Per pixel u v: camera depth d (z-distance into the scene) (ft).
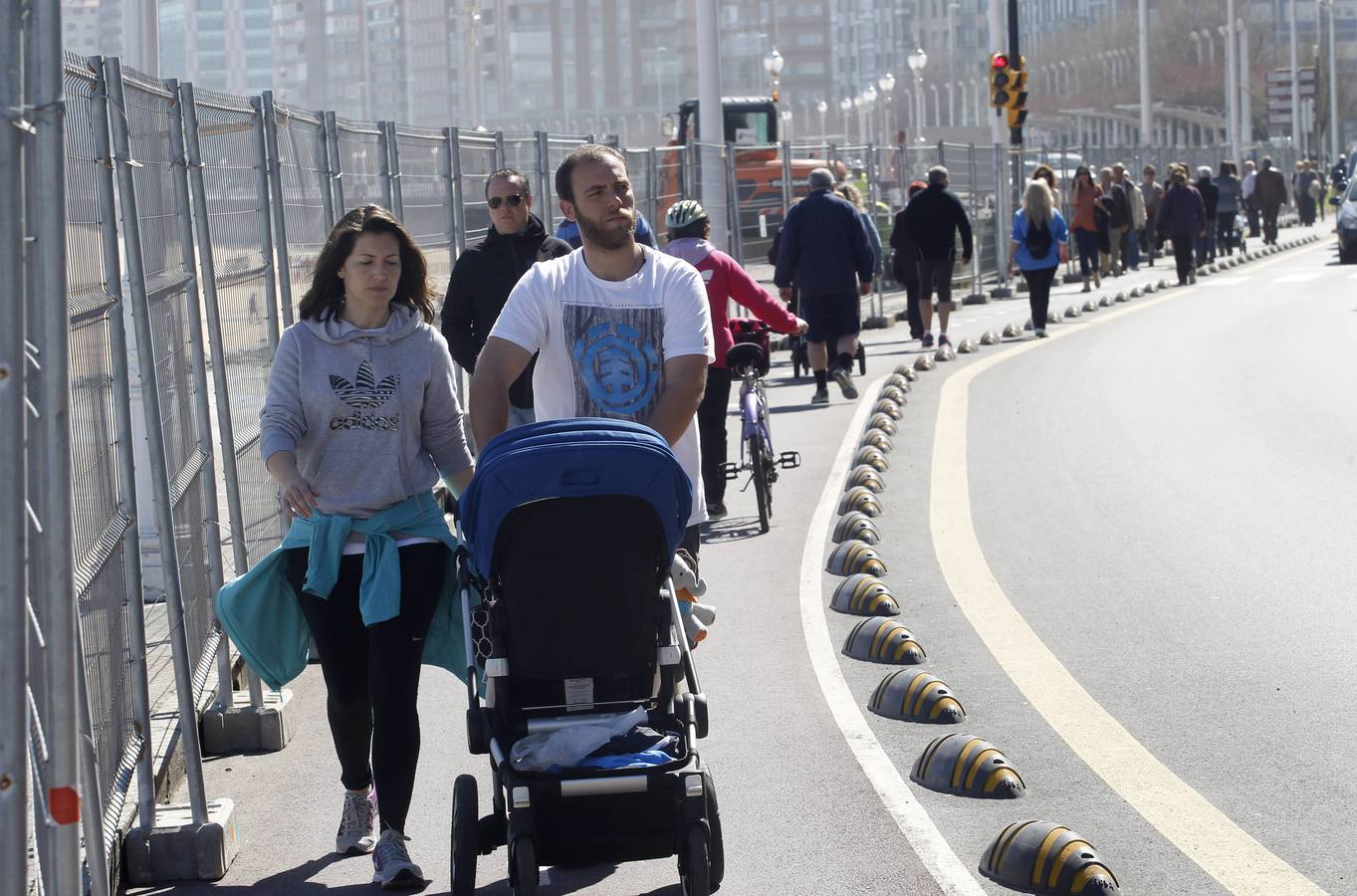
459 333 34.19
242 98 28.73
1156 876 18.97
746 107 169.07
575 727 17.11
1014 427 57.00
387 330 19.72
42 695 13.52
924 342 82.53
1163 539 38.19
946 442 54.19
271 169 30.40
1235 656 28.25
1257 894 18.34
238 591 19.86
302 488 18.93
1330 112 378.94
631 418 18.62
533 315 18.53
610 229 18.43
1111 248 133.59
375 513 19.61
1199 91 421.18
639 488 16.88
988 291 123.44
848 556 36.42
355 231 19.62
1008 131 140.26
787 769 23.38
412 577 19.47
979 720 25.43
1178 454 50.19
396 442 19.65
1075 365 74.74
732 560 38.01
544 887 19.27
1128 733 24.41
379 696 19.20
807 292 63.72
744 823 21.25
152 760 21.65
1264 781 22.11
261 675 20.25
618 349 18.54
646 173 73.97
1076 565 35.83
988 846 19.70
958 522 41.22
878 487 45.85
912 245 86.94
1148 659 28.35
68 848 12.42
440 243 47.78
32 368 13.65
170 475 22.93
